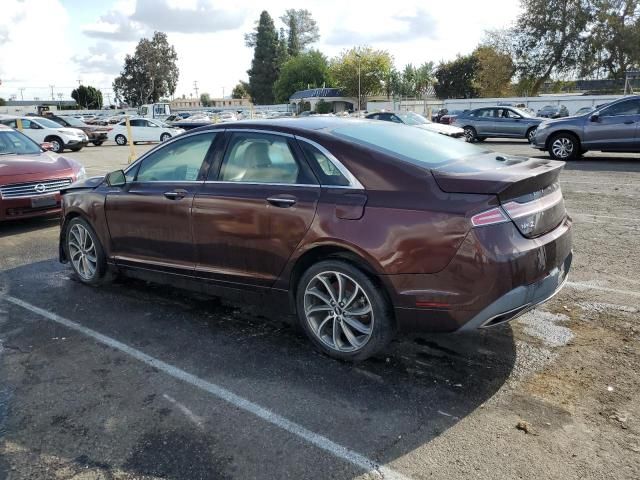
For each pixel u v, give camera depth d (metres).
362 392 3.22
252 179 3.90
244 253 3.88
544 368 3.44
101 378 3.47
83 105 106.44
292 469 2.58
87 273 5.28
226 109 80.25
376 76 70.50
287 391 3.26
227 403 3.15
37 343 4.01
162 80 106.31
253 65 100.56
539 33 44.47
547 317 4.21
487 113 22.05
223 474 2.55
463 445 2.71
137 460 2.67
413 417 2.96
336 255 3.46
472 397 3.14
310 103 72.12
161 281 4.65
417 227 3.11
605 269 5.25
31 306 4.78
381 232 3.20
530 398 3.11
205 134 4.30
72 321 4.42
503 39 47.34
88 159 20.14
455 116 24.45
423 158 3.48
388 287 3.23
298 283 3.71
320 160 3.58
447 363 3.55
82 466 2.63
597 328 3.98
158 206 4.39
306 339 3.99
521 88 47.62
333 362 3.61
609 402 3.04
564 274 3.55
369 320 3.44
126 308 4.68
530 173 3.22
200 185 4.16
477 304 3.02
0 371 3.59
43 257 6.40
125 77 105.75
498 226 3.00
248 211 3.79
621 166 12.41
